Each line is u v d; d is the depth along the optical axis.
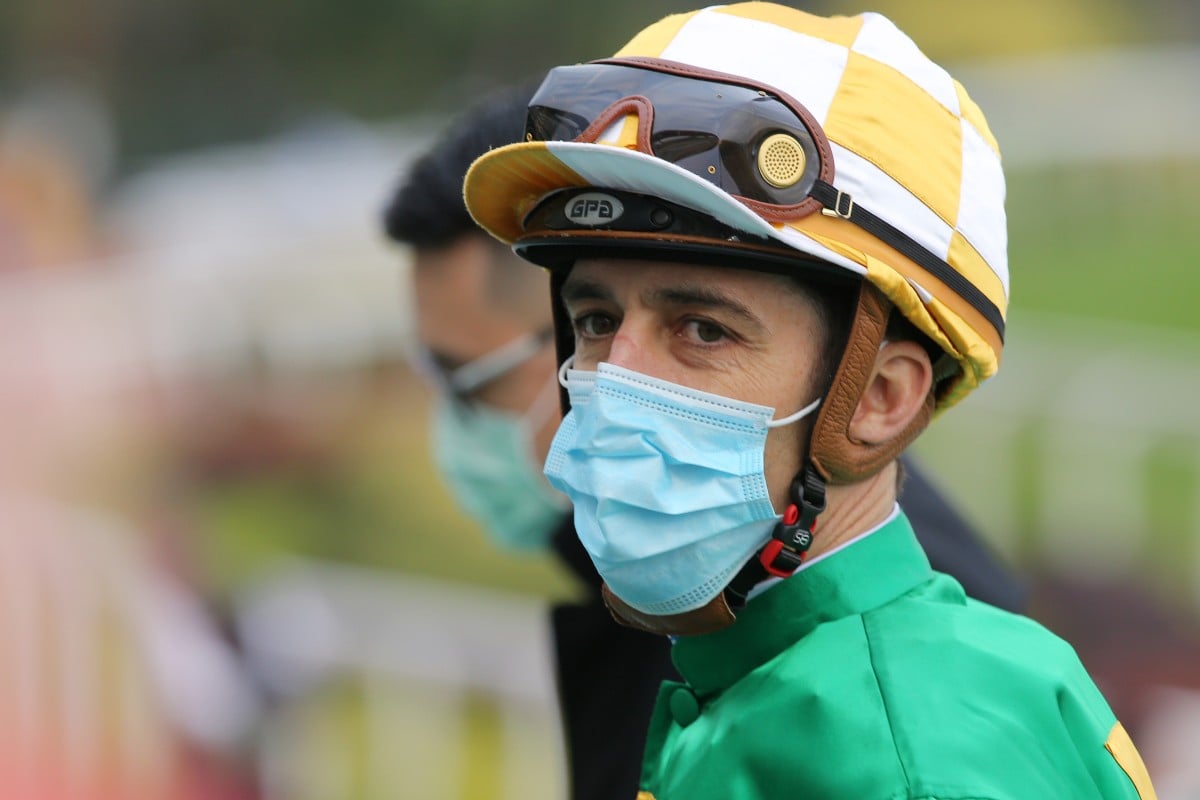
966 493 20.41
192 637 15.27
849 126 5.09
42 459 25.06
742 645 5.33
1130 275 34.03
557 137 5.20
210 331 26.45
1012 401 20.48
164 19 49.75
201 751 14.90
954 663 4.86
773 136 4.93
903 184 5.13
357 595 14.59
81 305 26.58
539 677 13.41
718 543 5.11
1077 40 46.91
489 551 23.02
